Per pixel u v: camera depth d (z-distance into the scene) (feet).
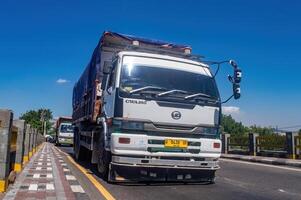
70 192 28.09
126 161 31.27
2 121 27.53
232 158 82.58
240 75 33.96
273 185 35.86
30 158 58.75
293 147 74.54
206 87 34.42
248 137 91.04
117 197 27.30
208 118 33.53
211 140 33.24
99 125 38.40
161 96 32.35
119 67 32.68
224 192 30.76
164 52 37.19
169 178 33.42
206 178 34.86
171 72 33.65
